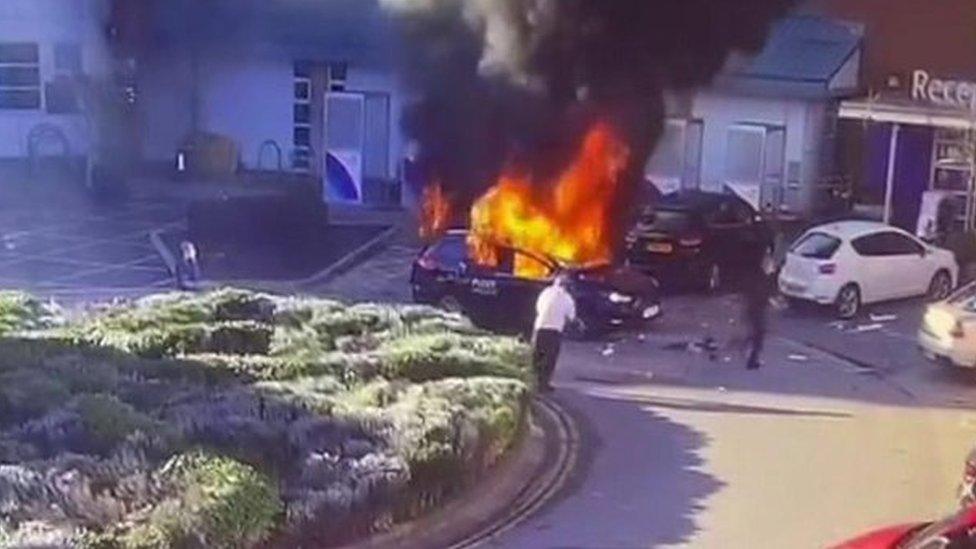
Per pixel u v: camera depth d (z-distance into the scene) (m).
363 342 19.20
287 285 28.53
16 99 39.53
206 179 38.75
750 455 17.59
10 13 39.31
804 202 35.00
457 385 16.73
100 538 11.41
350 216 35.53
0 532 11.43
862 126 34.81
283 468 13.74
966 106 33.91
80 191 37.50
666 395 20.97
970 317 22.67
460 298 25.67
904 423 19.75
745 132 34.78
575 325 24.81
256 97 39.31
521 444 16.89
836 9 35.31
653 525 14.67
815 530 14.77
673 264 28.53
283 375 16.95
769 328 26.14
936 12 34.56
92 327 19.11
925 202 33.06
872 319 27.28
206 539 11.86
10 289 27.61
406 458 13.95
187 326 18.91
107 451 13.58
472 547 13.73
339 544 13.12
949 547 10.41
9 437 13.75
